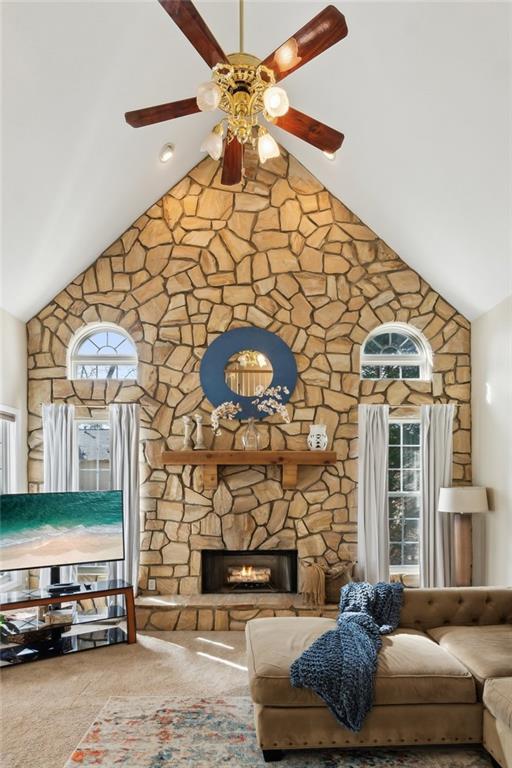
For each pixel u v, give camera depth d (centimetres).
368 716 344
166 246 657
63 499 544
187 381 645
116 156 515
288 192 666
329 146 341
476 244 525
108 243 648
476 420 634
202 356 646
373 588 449
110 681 453
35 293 603
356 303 656
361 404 640
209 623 581
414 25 380
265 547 630
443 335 654
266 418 643
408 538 656
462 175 464
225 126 639
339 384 647
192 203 661
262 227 661
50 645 524
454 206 502
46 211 498
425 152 473
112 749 352
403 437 661
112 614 554
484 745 346
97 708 407
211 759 343
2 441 598
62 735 369
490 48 358
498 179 442
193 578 628
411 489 659
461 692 347
